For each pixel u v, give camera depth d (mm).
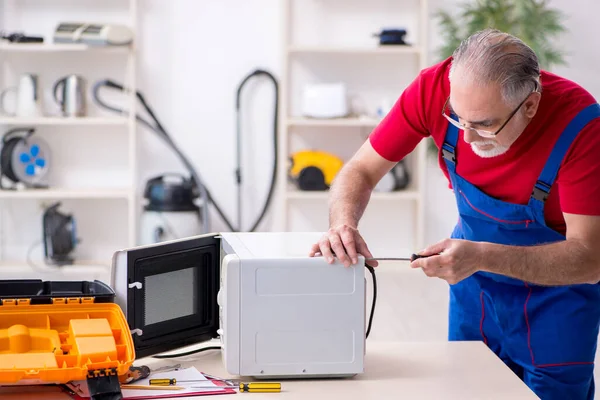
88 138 5324
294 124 5219
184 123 5363
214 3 5281
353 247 1877
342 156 5453
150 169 5395
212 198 5430
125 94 5293
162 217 4941
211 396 1759
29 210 5352
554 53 4938
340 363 1884
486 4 4922
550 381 2242
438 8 5348
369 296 4871
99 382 1675
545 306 2250
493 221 2246
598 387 3578
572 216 2037
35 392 1740
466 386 1844
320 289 1864
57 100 5066
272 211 5480
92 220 5383
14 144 4996
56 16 5211
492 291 2312
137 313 1936
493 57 1853
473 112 1874
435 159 5258
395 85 5398
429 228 5543
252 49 5336
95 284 1958
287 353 1869
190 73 5324
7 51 5176
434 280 5234
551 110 2027
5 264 5219
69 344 1771
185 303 2043
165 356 2055
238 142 5359
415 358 2033
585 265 1979
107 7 5230
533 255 1941
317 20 5328
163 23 5270
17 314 1817
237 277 1835
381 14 5352
